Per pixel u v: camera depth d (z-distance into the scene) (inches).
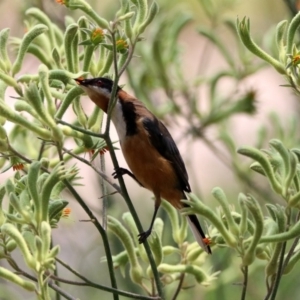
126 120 360.2
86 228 554.6
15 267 285.6
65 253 534.3
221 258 440.5
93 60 338.3
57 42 402.9
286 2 445.7
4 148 295.0
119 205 491.2
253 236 267.6
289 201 278.5
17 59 303.3
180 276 349.1
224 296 460.4
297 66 308.7
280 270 280.2
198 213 269.6
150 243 330.6
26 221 277.9
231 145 515.2
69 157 344.2
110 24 292.0
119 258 346.3
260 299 477.7
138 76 518.6
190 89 531.2
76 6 297.9
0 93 297.0
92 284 282.2
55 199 296.2
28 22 460.4
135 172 366.6
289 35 304.8
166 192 362.3
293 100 615.2
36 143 413.7
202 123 520.4
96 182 470.0
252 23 666.8
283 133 513.3
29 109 286.0
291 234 269.1
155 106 550.3
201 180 693.3
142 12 301.9
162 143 362.0
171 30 522.9
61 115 293.0
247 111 525.0
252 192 514.3
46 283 270.7
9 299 451.8
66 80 318.0
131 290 450.6
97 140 317.7
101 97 314.2
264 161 272.4
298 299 486.3
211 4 556.4
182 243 351.3
